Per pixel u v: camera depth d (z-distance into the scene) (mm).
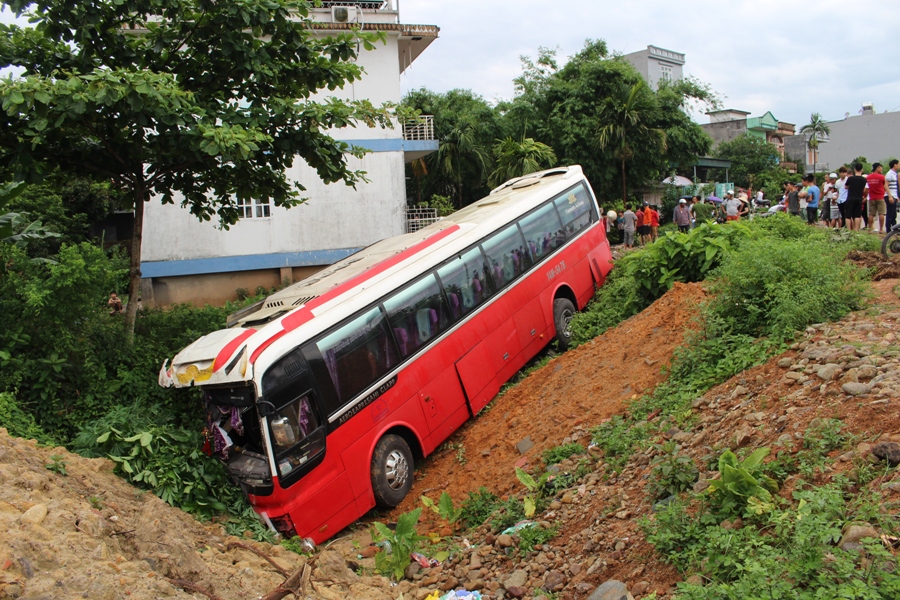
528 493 7387
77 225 20594
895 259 9297
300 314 8312
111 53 9758
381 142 23078
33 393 8602
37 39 9406
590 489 6570
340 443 8164
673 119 29906
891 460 4254
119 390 9391
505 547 6262
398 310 9250
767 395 6004
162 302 21906
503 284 10914
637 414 7594
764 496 4426
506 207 11688
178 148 9094
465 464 9141
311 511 7766
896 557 3418
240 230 22219
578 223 12867
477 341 10258
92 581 4145
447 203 26062
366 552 7559
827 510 3918
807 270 7848
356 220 23047
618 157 28266
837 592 3254
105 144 9531
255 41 9945
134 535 5445
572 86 29203
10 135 8750
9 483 5281
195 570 5434
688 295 9695
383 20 23641
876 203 13797
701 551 4422
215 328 11680
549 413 9086
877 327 6336
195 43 9977
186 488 7559
